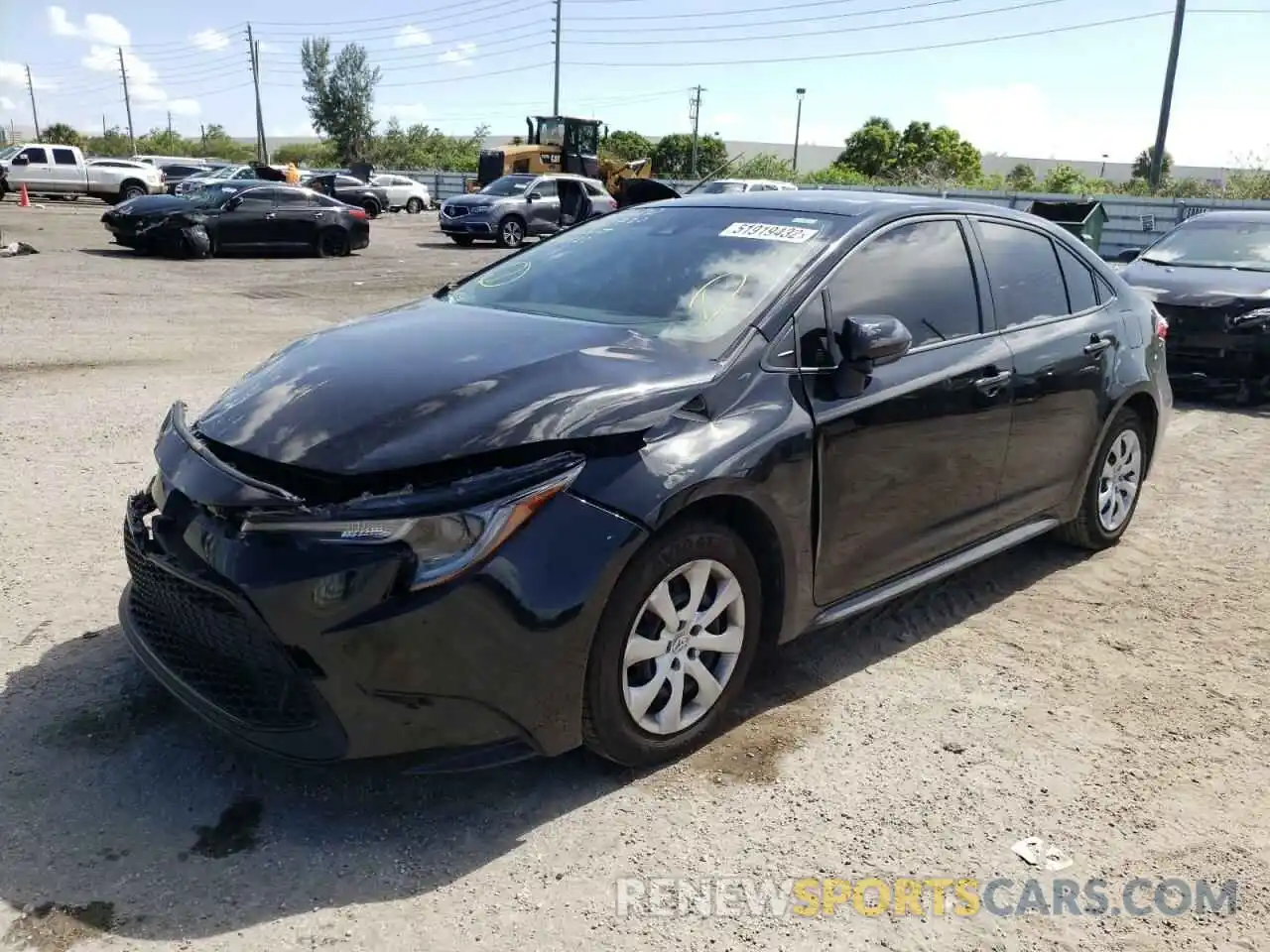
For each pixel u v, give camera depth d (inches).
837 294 143.7
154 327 443.5
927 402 148.9
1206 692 150.7
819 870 110.0
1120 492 206.4
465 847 111.6
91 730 130.0
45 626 156.7
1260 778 129.3
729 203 168.4
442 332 138.9
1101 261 204.5
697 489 117.8
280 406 121.3
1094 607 180.7
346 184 1421.0
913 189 1138.7
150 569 119.3
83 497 214.5
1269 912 105.7
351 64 2819.9
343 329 148.4
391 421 113.3
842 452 137.3
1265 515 232.1
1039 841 115.9
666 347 132.3
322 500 109.2
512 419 112.5
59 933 96.9
